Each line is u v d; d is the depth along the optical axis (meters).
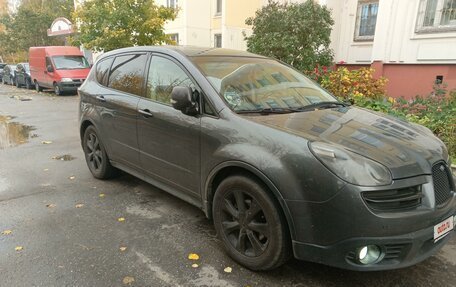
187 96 3.11
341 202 2.34
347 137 2.68
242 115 3.01
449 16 8.80
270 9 9.84
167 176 3.70
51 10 35.41
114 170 4.93
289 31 9.59
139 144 3.98
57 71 16.64
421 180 2.46
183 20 18.72
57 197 4.41
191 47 4.03
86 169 5.55
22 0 42.28
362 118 3.23
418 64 9.41
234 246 3.00
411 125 3.29
